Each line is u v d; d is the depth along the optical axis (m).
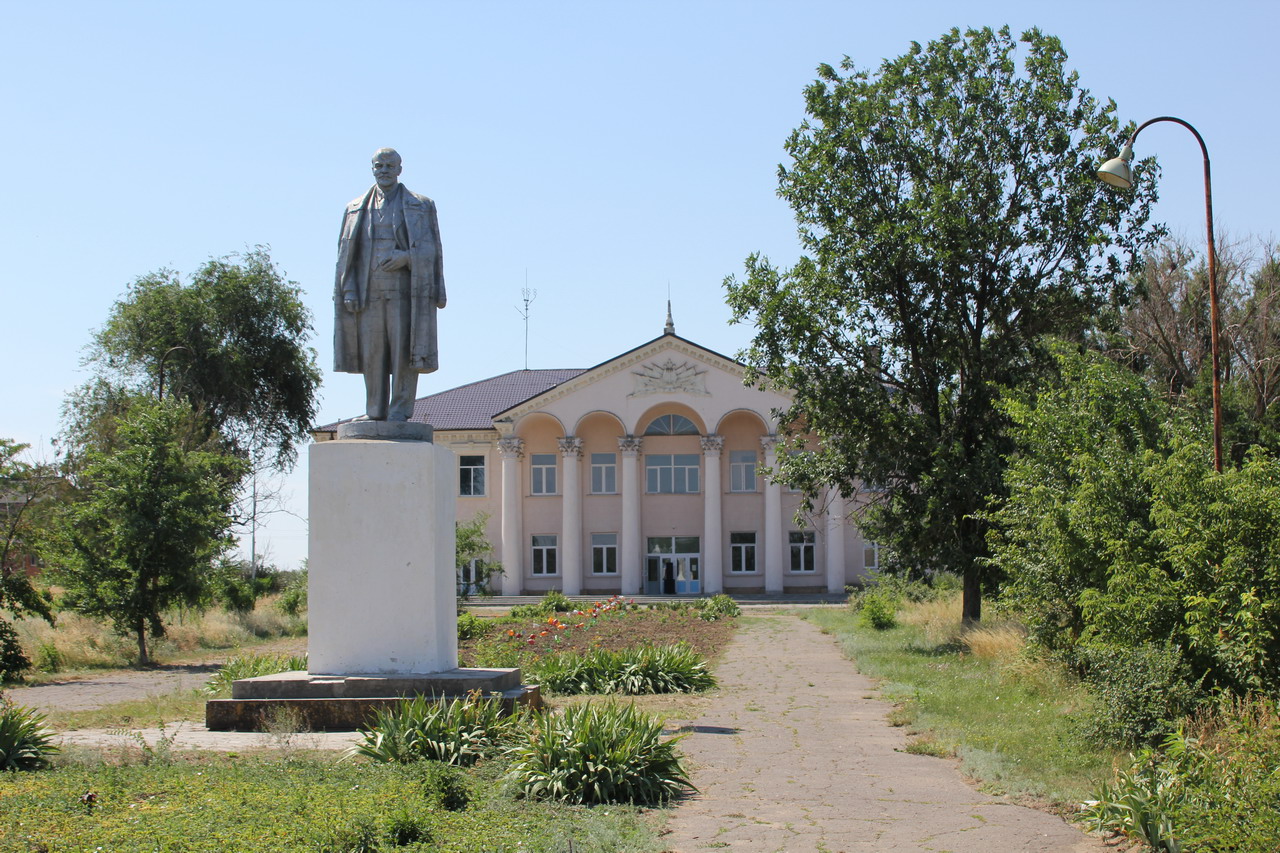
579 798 8.77
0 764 9.22
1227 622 10.59
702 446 59.31
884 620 31.25
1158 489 11.87
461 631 26.30
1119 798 8.25
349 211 13.16
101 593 23.91
